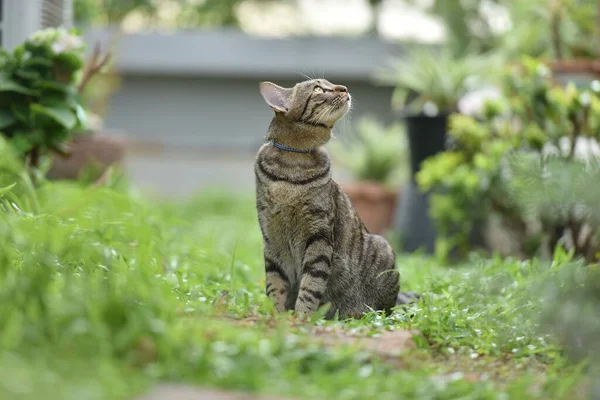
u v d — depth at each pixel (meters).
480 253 10.57
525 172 7.61
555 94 9.10
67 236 5.20
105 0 23.02
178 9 26.22
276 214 5.89
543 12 13.01
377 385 3.64
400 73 14.96
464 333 5.11
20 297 3.73
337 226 6.07
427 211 12.12
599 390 3.85
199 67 20.89
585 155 8.98
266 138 6.14
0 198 6.14
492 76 13.49
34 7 9.58
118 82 17.58
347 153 16.05
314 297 5.76
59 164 11.73
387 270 6.13
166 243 7.70
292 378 3.58
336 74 20.72
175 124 21.78
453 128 10.65
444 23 20.72
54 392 3.02
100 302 3.77
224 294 5.52
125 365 3.44
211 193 18.62
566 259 6.87
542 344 5.02
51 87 7.93
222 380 3.42
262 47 20.83
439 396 3.70
